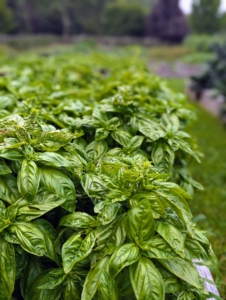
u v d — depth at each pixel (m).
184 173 0.91
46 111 0.93
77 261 0.51
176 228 0.54
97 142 0.77
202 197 1.53
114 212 0.55
